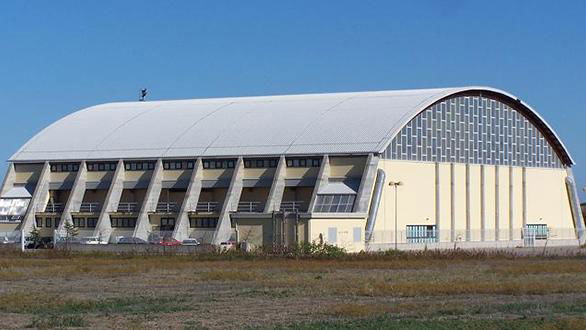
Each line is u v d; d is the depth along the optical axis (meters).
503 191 113.44
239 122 109.25
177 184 105.81
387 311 40.38
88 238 103.50
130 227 106.06
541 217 118.56
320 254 81.50
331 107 108.12
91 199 110.31
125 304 44.03
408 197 101.06
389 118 101.25
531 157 117.88
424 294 48.19
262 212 98.00
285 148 101.38
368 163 96.62
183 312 40.97
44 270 66.00
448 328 34.66
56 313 40.75
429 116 104.44
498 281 54.88
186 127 111.00
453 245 105.12
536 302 43.97
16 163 114.12
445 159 106.00
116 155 109.06
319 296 47.81
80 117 121.50
